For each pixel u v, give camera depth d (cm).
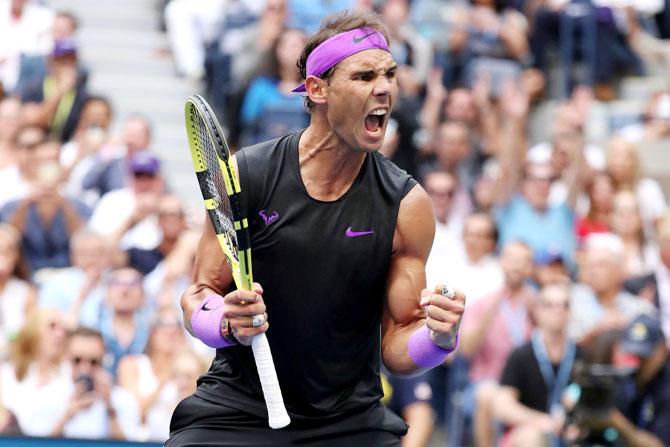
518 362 2178
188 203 3033
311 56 1100
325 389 1141
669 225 2656
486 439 2181
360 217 1115
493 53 3372
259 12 3294
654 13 3847
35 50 3156
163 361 2158
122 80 3384
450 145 2919
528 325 2334
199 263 1164
